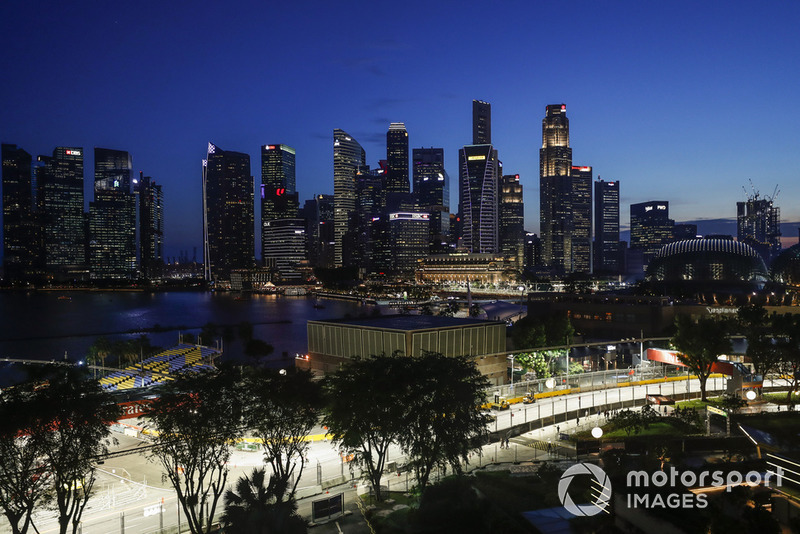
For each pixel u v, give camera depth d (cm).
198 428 5522
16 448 4903
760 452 5209
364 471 7150
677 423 9094
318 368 14750
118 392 9875
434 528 5081
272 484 5391
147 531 5969
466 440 6612
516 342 15962
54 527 6106
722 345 11119
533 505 5547
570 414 10631
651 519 4269
